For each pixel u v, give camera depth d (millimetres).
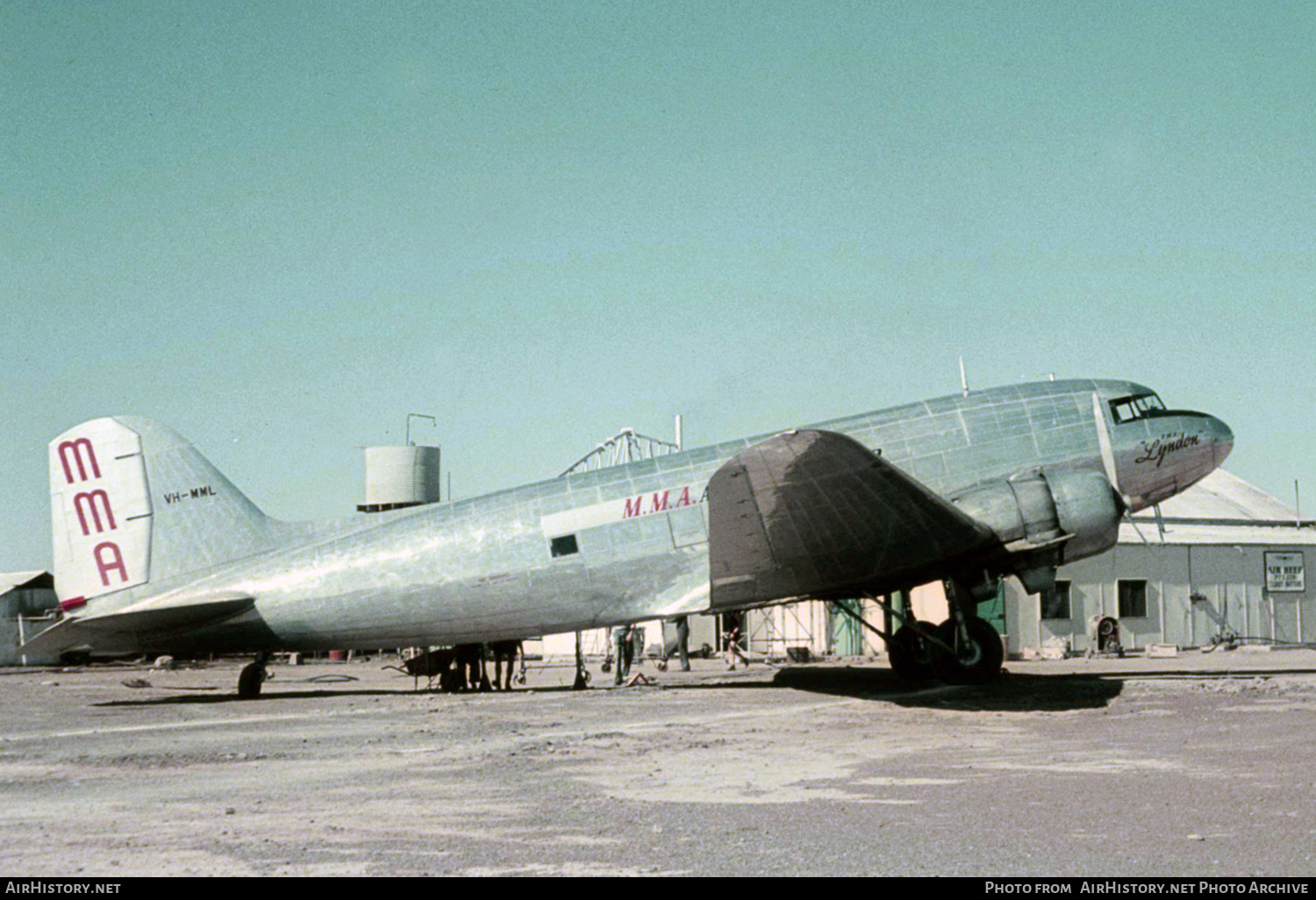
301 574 20141
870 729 13336
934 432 19625
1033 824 7445
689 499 19688
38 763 11250
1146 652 35844
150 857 6703
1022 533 18125
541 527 19672
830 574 18266
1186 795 8484
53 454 20719
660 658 33531
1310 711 14555
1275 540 40469
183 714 17000
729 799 8586
